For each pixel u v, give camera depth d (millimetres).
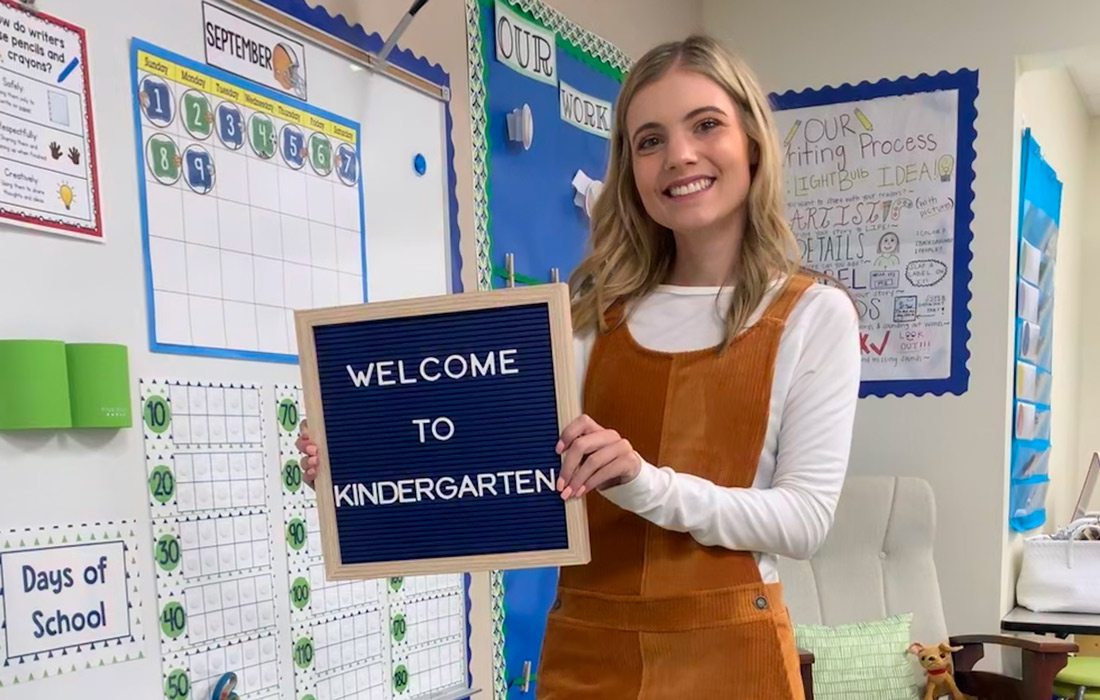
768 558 1109
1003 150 2766
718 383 1088
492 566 1013
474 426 1015
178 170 1340
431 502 1031
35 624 1138
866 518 2734
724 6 3164
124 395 1205
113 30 1252
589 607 1111
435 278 1874
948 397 2848
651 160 1123
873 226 2939
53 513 1163
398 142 1779
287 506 1518
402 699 1751
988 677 2518
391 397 1039
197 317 1366
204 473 1374
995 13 2768
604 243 1246
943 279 2850
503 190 2115
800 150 3039
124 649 1245
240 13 1445
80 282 1204
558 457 992
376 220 1722
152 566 1291
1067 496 4254
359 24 1688
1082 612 2840
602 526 1118
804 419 1065
